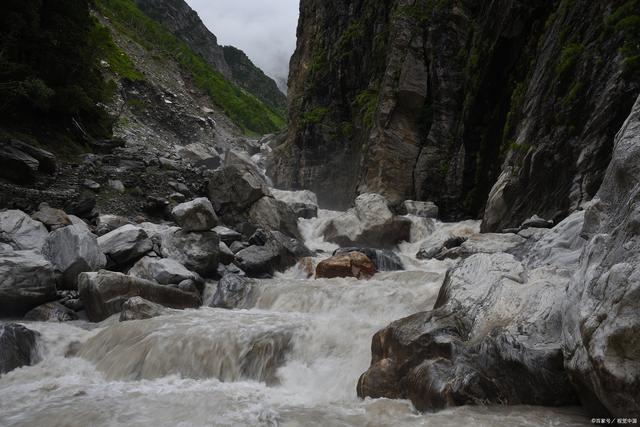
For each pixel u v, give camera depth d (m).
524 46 22.34
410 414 6.37
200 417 6.55
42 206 16.28
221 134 61.91
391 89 27.83
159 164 23.92
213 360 8.92
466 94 24.73
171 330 9.59
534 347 6.38
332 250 19.38
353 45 36.19
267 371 8.70
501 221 18.81
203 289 13.93
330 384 8.16
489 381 6.31
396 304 11.24
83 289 12.05
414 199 26.31
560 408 6.05
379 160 27.00
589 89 16.38
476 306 7.75
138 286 12.12
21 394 7.84
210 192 21.06
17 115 22.20
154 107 54.34
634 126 6.54
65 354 9.82
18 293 11.73
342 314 11.41
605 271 5.50
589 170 15.72
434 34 27.30
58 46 24.28
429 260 16.50
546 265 9.27
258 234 17.61
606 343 4.96
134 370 8.93
